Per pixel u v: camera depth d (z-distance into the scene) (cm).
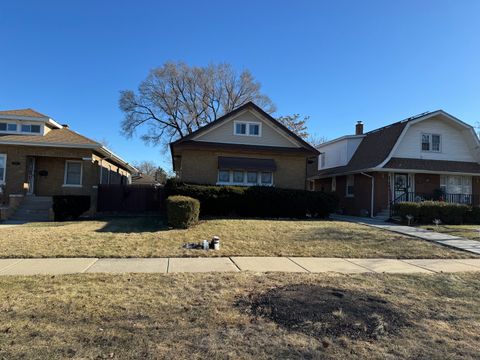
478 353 428
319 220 1769
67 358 391
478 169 2302
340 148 2752
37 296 588
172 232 1258
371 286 692
